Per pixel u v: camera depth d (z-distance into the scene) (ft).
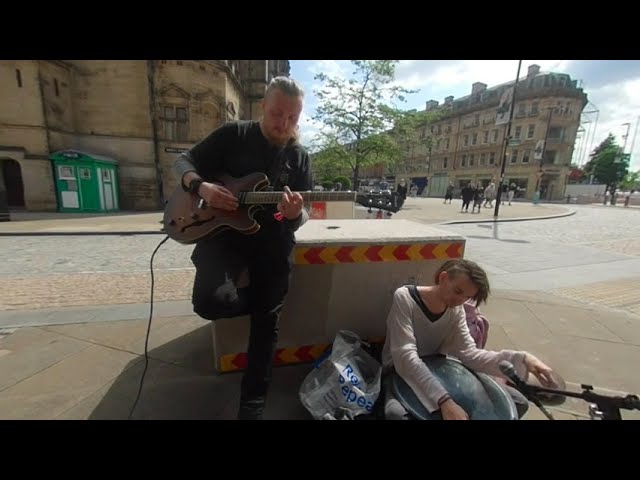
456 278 5.19
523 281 15.25
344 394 5.51
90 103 42.80
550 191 118.83
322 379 5.91
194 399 6.52
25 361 7.77
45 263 17.16
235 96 55.93
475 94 142.20
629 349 8.91
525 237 28.55
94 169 40.70
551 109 112.78
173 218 5.96
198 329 9.57
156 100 44.60
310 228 8.38
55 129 39.86
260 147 5.52
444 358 5.77
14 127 37.63
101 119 43.34
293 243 5.99
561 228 35.09
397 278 7.62
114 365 7.67
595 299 12.78
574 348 8.95
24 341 8.71
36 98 37.78
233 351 7.38
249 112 68.28
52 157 39.09
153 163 45.96
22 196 42.01
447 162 152.87
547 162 116.16
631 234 30.71
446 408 4.66
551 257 20.44
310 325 7.61
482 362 5.52
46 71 38.40
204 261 5.38
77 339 8.86
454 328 5.83
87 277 14.62
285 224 5.72
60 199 40.34
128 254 19.57
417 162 169.37
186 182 5.45
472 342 5.87
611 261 19.36
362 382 5.66
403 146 59.82
